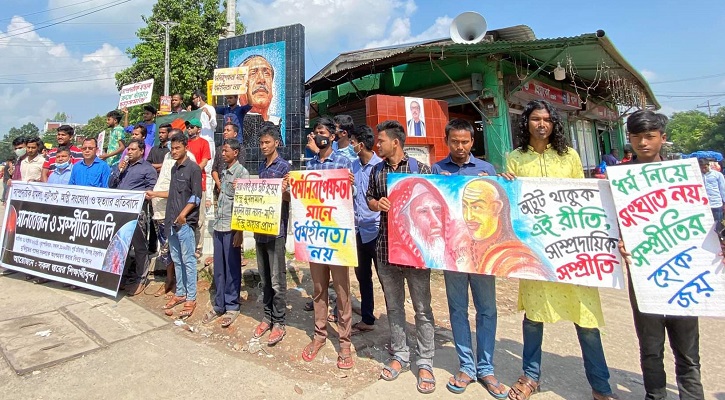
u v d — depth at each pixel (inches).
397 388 108.3
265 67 326.3
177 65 655.1
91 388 108.1
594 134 485.7
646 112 94.5
